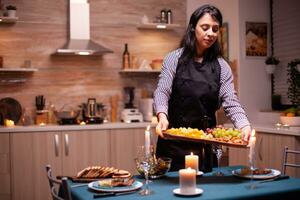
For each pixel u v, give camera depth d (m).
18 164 4.09
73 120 4.41
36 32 4.62
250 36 4.70
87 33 4.57
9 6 4.34
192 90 2.46
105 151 4.35
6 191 4.06
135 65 4.83
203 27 2.35
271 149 3.80
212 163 2.43
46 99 4.66
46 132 4.17
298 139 3.53
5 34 4.52
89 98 4.68
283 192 1.83
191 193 1.75
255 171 2.17
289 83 4.53
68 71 4.74
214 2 5.06
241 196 1.73
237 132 2.13
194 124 2.51
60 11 4.70
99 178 2.11
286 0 4.57
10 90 4.54
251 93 4.70
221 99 2.51
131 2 4.95
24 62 4.53
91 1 4.80
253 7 4.71
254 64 4.72
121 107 4.91
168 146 2.49
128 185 1.91
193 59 2.49
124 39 4.93
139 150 2.22
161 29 5.09
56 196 1.64
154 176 2.13
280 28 4.68
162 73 2.52
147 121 4.72
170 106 2.56
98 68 4.84
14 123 4.48
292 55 4.51
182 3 5.15
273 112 4.50
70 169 4.24
